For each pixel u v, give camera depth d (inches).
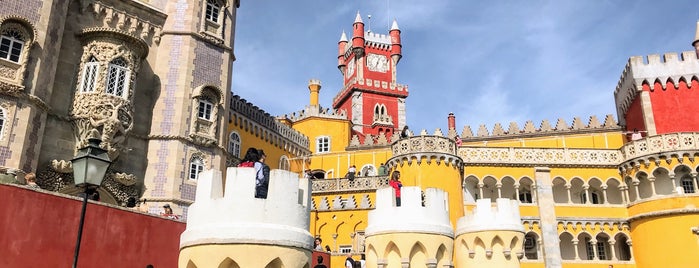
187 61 1235.2
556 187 1692.9
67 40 1100.5
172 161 1151.0
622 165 1633.9
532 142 1897.1
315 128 2180.1
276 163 1867.6
